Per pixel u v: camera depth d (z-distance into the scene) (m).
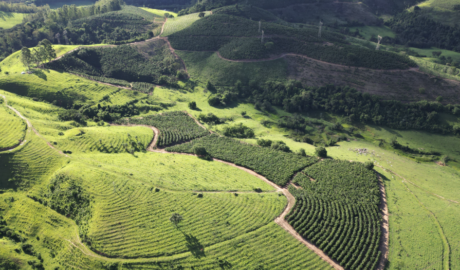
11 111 113.06
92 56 181.62
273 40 195.88
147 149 110.00
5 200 78.75
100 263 64.81
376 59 169.88
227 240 70.62
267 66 182.50
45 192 81.69
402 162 115.56
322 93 165.00
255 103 169.38
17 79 145.00
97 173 85.75
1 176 83.75
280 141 118.69
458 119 139.50
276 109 166.25
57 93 144.12
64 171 85.31
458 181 105.06
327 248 69.88
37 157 90.44
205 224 74.00
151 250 67.50
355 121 151.50
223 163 102.25
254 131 138.75
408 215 82.56
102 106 141.38
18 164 86.94
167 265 64.88
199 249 68.12
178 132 123.69
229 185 88.25
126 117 139.12
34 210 77.19
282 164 100.12
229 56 191.38
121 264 64.62
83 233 70.38
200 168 96.50
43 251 69.75
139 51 197.00
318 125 151.12
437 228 78.75
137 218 74.31
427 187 96.75
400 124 144.25
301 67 178.50
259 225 74.94
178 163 98.81
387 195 89.94
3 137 93.81
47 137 99.31
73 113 127.94
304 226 74.94
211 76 187.12
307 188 88.94
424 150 130.62
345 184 90.81
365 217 79.19
